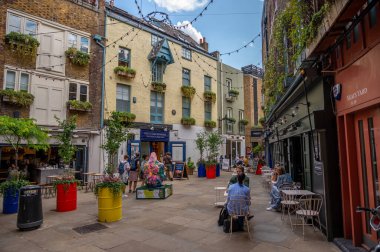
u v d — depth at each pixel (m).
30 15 12.86
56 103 13.55
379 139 4.22
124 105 17.30
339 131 5.30
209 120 23.83
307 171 7.64
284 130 10.66
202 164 17.97
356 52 4.47
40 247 5.15
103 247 5.11
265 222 6.67
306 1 5.81
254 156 26.89
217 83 25.55
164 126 19.56
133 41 17.95
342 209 5.25
